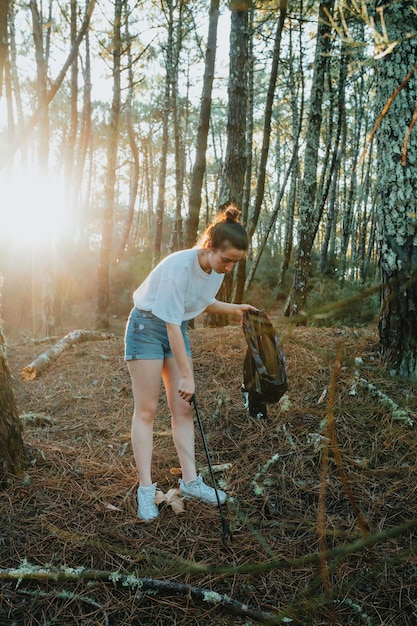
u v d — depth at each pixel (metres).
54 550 2.20
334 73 11.74
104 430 3.49
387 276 3.39
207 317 6.66
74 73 10.42
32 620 1.87
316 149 7.34
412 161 3.25
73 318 11.84
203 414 3.54
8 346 6.16
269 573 2.08
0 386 2.65
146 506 2.47
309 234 7.51
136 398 2.54
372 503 2.50
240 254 2.34
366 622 1.84
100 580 2.04
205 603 1.95
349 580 2.02
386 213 3.35
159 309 2.37
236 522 2.43
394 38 3.21
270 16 6.82
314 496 2.61
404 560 2.09
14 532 2.29
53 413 3.92
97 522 2.40
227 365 4.16
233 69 6.33
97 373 4.68
